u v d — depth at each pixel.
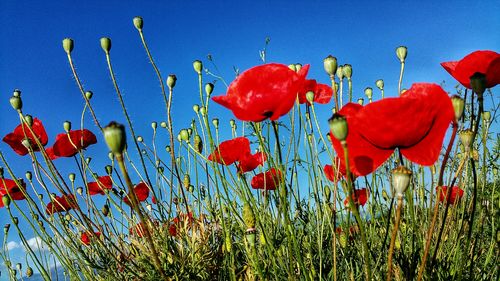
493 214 0.56
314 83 0.54
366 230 0.55
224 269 0.63
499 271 0.49
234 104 0.40
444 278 0.46
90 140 0.68
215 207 0.71
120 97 0.58
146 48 0.57
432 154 0.30
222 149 0.60
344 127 0.27
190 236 0.71
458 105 0.31
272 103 0.38
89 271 0.70
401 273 0.48
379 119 0.29
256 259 0.45
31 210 0.72
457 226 0.52
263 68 0.38
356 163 0.31
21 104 0.58
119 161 0.29
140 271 0.65
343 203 0.56
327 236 0.58
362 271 0.51
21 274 0.78
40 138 0.70
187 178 0.74
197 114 0.65
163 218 0.67
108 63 0.55
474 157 0.53
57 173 0.60
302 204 0.66
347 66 0.49
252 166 0.63
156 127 0.74
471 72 0.42
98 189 0.78
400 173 0.28
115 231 0.77
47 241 0.65
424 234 0.50
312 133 0.53
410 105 0.28
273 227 0.57
